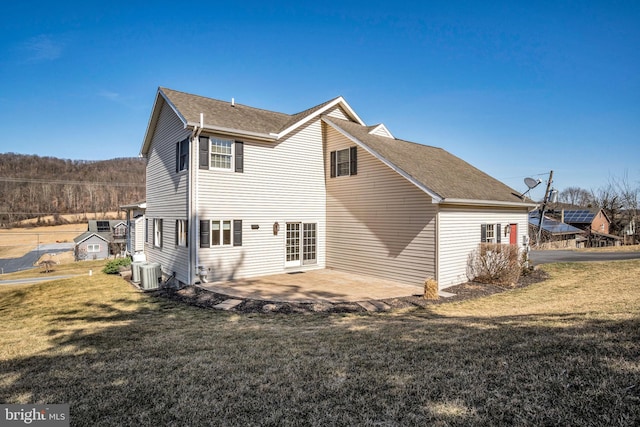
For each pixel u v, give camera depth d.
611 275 12.83
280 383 4.11
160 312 9.27
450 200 11.25
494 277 12.34
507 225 14.87
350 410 3.35
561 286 11.77
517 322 6.52
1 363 5.34
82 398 3.90
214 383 4.19
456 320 7.47
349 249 14.65
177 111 12.58
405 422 3.05
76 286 13.59
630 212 41.84
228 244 13.04
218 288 11.66
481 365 4.26
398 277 12.59
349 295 10.71
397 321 7.69
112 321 8.32
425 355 4.84
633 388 3.21
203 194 12.41
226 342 6.17
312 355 5.15
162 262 15.05
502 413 3.06
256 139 13.70
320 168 15.80
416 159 14.54
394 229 12.78
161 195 15.30
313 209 15.50
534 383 3.58
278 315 8.74
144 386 4.18
